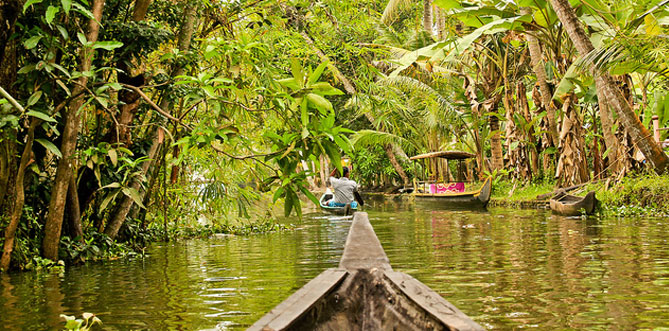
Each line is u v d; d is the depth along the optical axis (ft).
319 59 32.17
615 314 11.03
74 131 18.22
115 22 20.04
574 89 51.37
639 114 49.78
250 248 23.76
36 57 18.43
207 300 13.14
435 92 62.59
